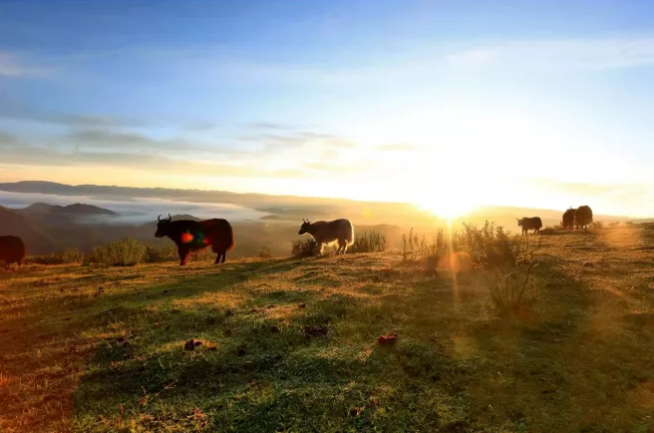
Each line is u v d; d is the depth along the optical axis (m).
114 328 7.56
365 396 4.61
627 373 4.80
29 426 4.53
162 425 4.36
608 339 5.66
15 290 12.42
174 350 6.12
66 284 13.16
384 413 4.30
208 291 10.45
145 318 7.98
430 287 8.93
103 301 10.04
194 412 4.57
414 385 4.79
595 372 4.85
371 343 5.97
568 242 16.69
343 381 4.98
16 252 20.58
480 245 12.16
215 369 5.54
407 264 12.41
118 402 4.93
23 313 9.31
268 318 7.40
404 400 4.51
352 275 11.30
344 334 6.43
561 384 4.63
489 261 11.05
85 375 5.64
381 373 5.09
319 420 4.27
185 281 12.51
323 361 5.46
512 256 11.03
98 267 18.45
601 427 3.90
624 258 11.51
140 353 6.19
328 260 15.52
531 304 6.91
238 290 10.33
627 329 6.00
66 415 4.70
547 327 6.15
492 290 7.70
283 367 5.46
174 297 9.84
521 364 5.05
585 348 5.44
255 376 5.30
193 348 6.12
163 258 22.20
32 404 5.00
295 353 5.81
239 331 6.88
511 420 4.07
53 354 6.54
